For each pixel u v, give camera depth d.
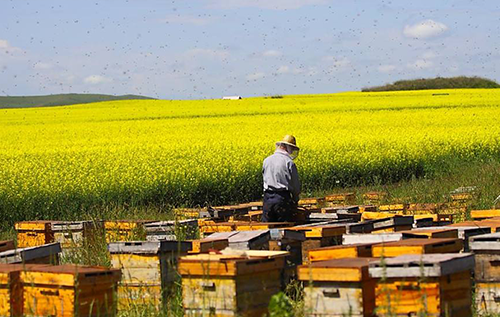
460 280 9.47
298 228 15.09
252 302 10.38
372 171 40.22
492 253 11.33
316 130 59.56
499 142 46.50
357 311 9.41
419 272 8.96
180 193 33.16
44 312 10.07
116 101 119.62
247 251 11.67
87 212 29.48
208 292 10.30
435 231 13.32
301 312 10.87
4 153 46.16
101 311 10.12
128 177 33.03
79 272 9.90
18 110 102.75
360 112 78.12
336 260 10.27
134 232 17.69
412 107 85.00
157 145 49.00
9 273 10.17
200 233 18.84
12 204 29.36
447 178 37.28
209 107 96.25
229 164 37.03
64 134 62.47
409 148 43.69
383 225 15.96
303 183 37.53
